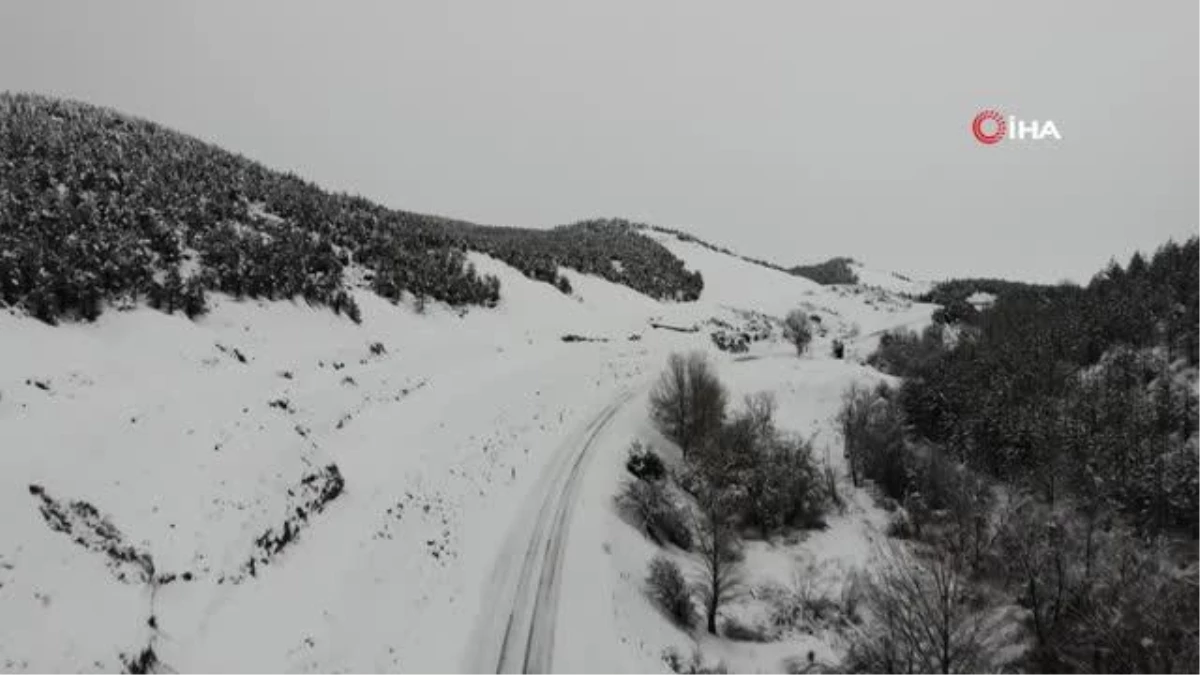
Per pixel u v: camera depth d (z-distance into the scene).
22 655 12.55
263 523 20.61
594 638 23.50
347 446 30.14
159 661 15.02
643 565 31.23
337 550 22.42
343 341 45.38
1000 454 48.25
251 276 44.16
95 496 17.28
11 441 17.72
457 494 30.27
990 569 35.66
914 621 27.50
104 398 23.25
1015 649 29.39
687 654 26.28
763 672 27.45
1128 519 40.59
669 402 47.91
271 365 35.91
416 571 23.81
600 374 58.16
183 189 54.12
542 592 25.47
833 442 53.31
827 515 43.41
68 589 14.45
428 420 36.19
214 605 17.41
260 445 23.31
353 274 59.09
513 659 21.56
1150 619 28.12
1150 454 43.03
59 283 29.70
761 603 32.94
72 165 48.41
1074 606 30.58
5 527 14.46
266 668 16.48
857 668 27.20
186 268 42.47
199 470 20.59
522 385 48.44
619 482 37.34
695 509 39.91
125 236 38.84
